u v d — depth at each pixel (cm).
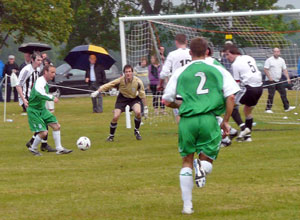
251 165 2073
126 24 6588
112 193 1683
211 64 1404
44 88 2427
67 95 6781
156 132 3225
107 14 9600
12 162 2309
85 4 9444
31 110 2448
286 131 3083
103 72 4562
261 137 2859
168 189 1712
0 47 8175
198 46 1417
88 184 1822
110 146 2706
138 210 1470
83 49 4597
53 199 1627
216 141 1398
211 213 1416
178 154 2403
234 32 3791
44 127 2456
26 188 1788
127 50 3872
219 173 1934
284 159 2186
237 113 2700
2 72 5866
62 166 2189
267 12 3244
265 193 1625
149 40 4081
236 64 2642
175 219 1370
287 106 4175
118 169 2091
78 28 9688
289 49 4034
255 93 2628
